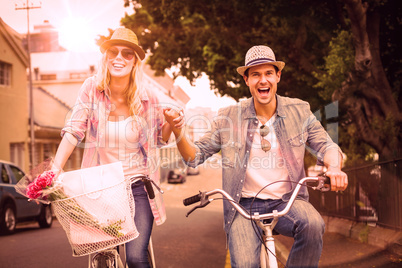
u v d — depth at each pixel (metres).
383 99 9.87
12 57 25.92
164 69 17.42
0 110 24.78
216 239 9.76
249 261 3.19
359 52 9.29
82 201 2.96
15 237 10.64
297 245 3.22
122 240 3.09
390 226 7.36
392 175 7.30
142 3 15.84
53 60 39.22
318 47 12.94
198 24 15.38
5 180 11.48
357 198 8.77
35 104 31.66
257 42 13.38
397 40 11.13
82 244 3.03
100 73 3.66
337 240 7.96
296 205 3.33
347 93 9.88
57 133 30.14
